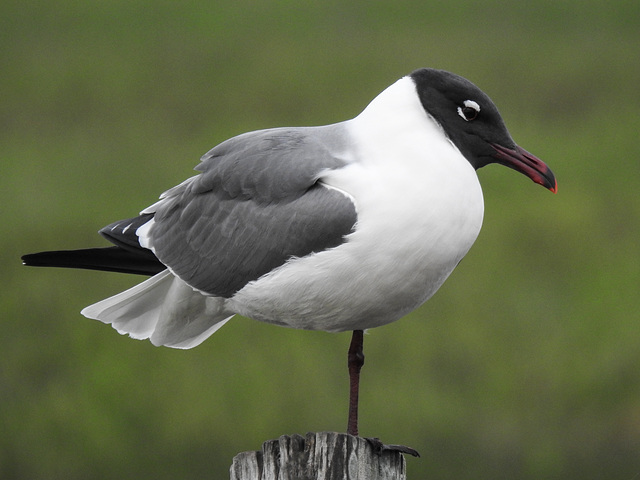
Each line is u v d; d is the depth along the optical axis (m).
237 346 14.12
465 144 7.48
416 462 12.93
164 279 8.20
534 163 7.46
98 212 18.33
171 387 13.63
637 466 13.12
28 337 14.70
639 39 25.98
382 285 7.20
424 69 7.46
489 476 13.05
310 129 7.72
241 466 6.67
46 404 13.52
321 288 7.28
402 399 13.44
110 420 13.28
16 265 16.48
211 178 7.84
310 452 6.52
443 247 7.12
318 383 13.59
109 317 8.31
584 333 14.77
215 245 7.75
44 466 12.94
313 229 7.25
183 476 12.75
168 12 29.16
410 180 7.09
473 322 14.88
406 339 14.41
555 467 13.05
